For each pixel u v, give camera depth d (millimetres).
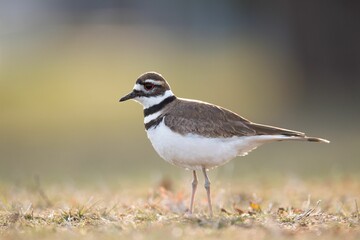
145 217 8078
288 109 25156
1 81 31750
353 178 12750
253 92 28859
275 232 6891
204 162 8398
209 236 6777
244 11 36750
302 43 25656
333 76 25391
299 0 25359
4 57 38188
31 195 10773
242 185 12281
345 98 25188
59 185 12625
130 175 15125
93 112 26344
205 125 8281
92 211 8500
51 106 27547
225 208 9258
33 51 39812
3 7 54062
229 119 8477
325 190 11281
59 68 35156
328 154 17578
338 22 24906
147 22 50688
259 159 17500
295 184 11977
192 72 34625
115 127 23516
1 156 19297
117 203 9195
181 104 8664
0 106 27422
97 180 13633
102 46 41781
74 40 43688
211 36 44781
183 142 8273
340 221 7770
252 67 34094
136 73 34469
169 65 36469
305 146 19203
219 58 37594
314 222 7703
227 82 31781
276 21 30469
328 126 21594
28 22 50344
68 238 6793
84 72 34469
